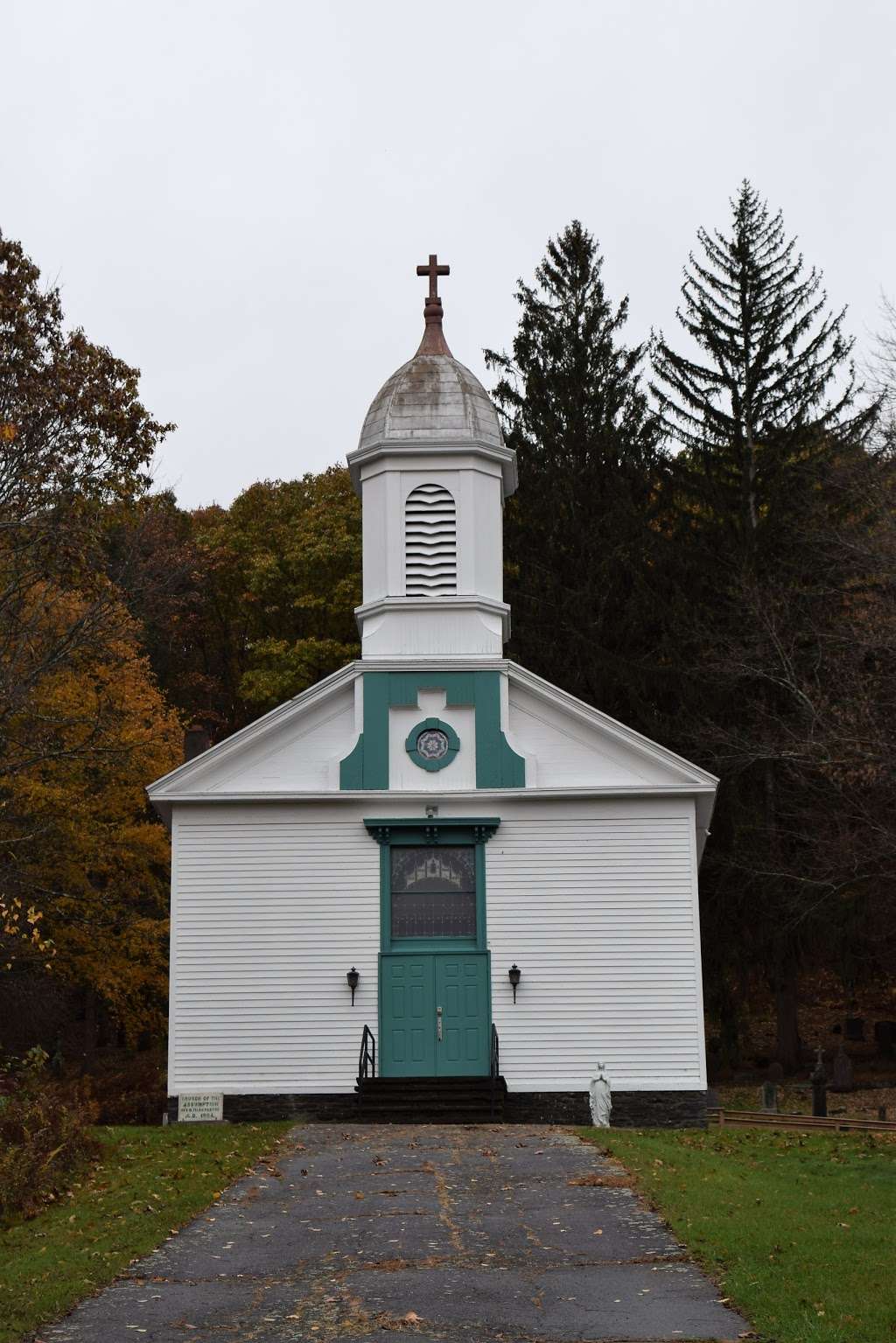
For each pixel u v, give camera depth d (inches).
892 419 1546.5
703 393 1726.1
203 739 1341.0
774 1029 1750.7
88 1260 515.2
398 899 1046.4
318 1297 466.9
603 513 1761.8
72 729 1320.1
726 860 1510.8
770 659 1505.9
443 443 1113.4
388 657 1081.4
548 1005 1023.0
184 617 2164.1
